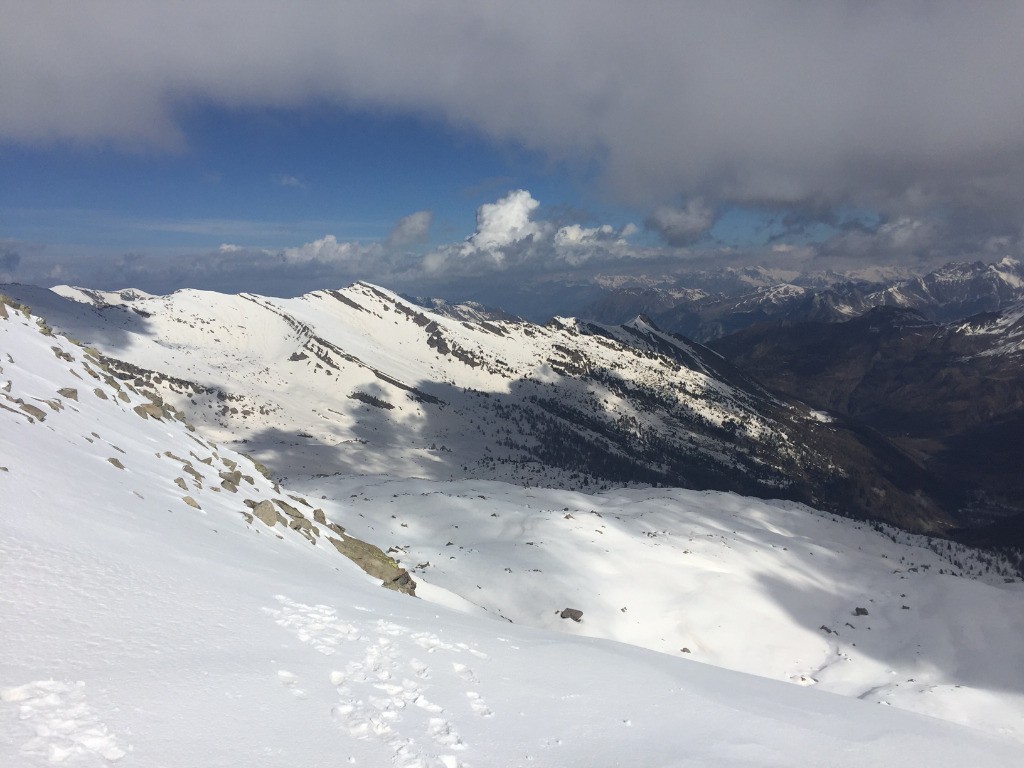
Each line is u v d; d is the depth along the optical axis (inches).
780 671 1959.9
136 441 1081.4
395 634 577.0
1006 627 2128.4
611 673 627.8
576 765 382.3
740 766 427.8
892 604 2458.2
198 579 550.9
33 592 397.4
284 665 420.8
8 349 1079.0
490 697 475.2
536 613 2005.4
